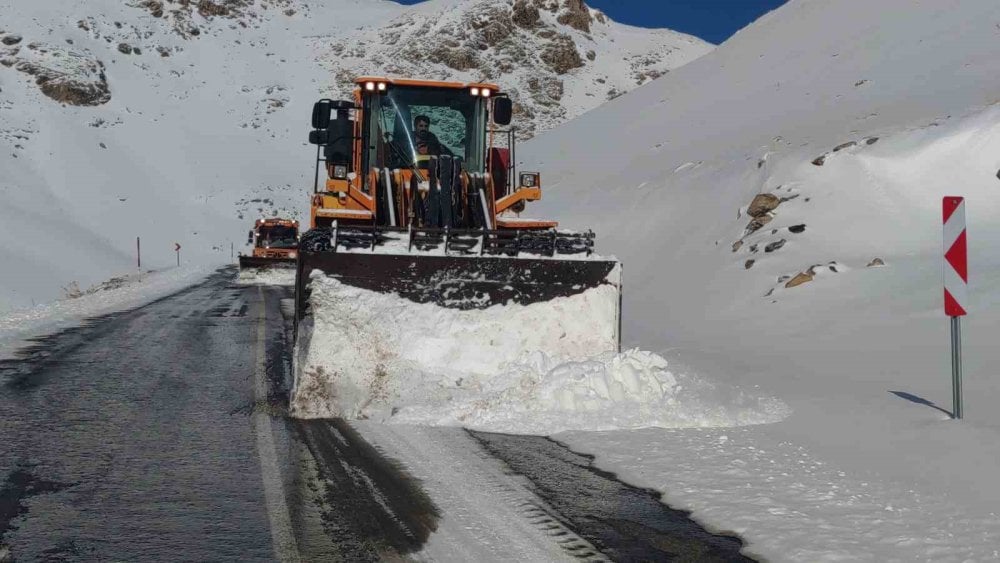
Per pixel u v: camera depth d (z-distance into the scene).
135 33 109.75
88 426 7.63
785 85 37.53
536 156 48.84
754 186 21.89
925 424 7.59
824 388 9.51
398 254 8.53
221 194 76.31
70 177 70.88
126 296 23.78
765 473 6.24
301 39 125.12
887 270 15.34
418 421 7.84
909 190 18.17
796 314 14.59
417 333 8.52
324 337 8.35
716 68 49.72
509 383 8.21
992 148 18.05
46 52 94.00
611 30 147.25
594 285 8.90
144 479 6.02
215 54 112.38
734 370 11.01
